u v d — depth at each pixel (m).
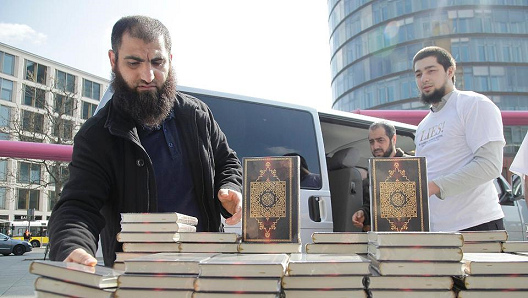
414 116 6.37
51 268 0.98
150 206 1.58
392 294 0.97
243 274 0.91
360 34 39.19
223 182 1.75
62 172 20.61
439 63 2.52
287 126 3.41
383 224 1.25
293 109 3.51
